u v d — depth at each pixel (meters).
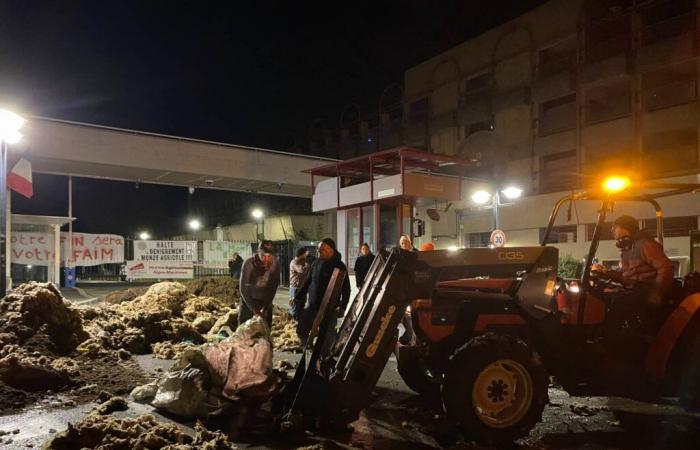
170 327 9.23
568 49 26.45
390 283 4.94
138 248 19.48
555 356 5.31
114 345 8.31
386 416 5.65
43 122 16.84
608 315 5.52
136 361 7.79
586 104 25.41
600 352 5.41
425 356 5.49
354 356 4.86
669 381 5.46
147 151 18.58
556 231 25.84
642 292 5.47
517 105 28.09
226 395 5.35
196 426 4.96
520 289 5.28
